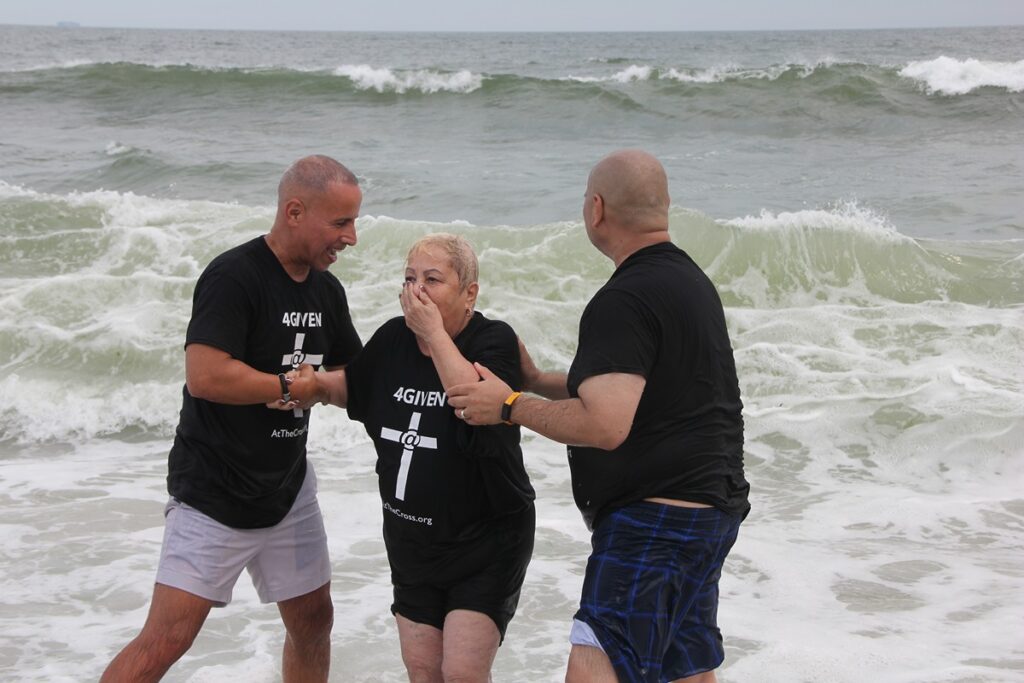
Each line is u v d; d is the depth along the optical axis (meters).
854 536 5.24
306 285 3.09
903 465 6.24
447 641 2.84
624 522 2.77
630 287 2.71
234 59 55.41
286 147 18.80
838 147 18.50
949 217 12.45
